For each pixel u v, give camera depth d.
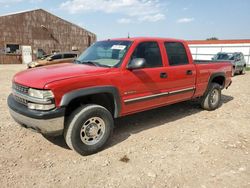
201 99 6.45
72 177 3.28
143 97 4.55
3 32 29.30
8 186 3.05
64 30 34.69
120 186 3.09
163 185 3.12
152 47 4.80
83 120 3.73
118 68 4.17
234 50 31.19
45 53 33.25
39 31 32.25
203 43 34.19
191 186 3.10
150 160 3.75
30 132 4.71
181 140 4.52
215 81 7.05
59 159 3.74
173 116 6.02
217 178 3.29
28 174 3.32
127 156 3.87
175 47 5.29
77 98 3.80
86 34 37.31
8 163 3.59
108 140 4.27
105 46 4.85
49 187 3.05
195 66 5.66
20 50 31.05
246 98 8.39
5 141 4.30
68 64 4.68
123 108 4.29
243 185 3.13
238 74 18.47
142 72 4.47
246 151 4.11
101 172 3.40
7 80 12.50
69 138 3.71
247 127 5.32
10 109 3.96
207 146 4.28
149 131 4.95
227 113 6.38
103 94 4.14
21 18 30.44
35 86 3.47
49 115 3.41
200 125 5.39
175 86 5.18
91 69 4.04
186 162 3.70
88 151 3.86
